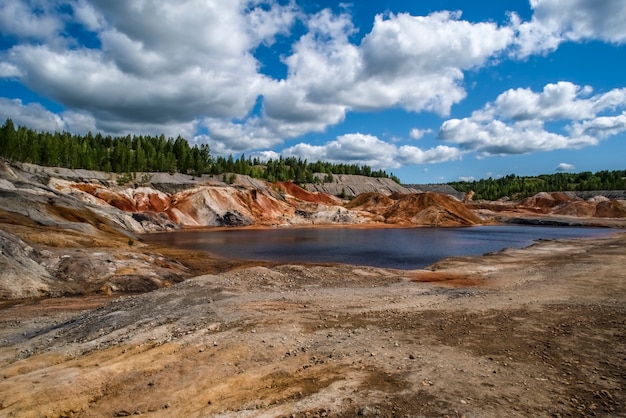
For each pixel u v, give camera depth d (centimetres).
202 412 952
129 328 1736
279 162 19975
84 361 1363
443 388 998
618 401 912
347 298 2272
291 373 1170
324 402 944
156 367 1261
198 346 1430
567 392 970
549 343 1358
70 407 1027
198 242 6731
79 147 11856
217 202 11006
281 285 2788
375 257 4966
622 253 4484
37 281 2833
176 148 15375
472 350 1307
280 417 885
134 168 12606
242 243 6600
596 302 2014
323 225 11156
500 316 1756
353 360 1245
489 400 927
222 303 2083
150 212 9475
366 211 13062
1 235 3170
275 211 12019
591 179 19612
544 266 3750
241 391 1063
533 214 14350
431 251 5556
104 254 3622
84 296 2781
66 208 6116
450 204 12400
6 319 2155
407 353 1292
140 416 962
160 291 2461
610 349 1280
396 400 938
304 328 1630
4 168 8244
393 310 1947
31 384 1138
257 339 1473
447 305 2048
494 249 5759
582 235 8119
